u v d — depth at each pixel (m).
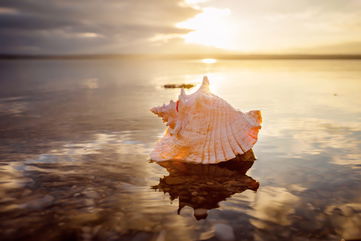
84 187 2.46
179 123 3.44
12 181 2.58
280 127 4.58
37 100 7.89
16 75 18.56
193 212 2.03
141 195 2.32
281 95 8.45
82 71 23.86
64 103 7.36
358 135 4.02
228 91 9.56
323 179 2.57
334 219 1.89
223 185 2.52
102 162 3.12
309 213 1.98
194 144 3.31
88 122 5.12
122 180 2.64
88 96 8.73
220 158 3.15
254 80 13.84
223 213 2.01
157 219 1.93
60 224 1.87
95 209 2.07
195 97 3.54
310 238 1.70
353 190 2.32
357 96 7.91
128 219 1.93
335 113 5.62
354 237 1.70
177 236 1.73
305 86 10.76
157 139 4.05
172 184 2.55
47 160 3.17
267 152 3.40
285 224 1.85
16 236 1.73
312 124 4.74
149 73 21.06
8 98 8.28
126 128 4.69
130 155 3.38
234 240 1.69
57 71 23.66
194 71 23.22
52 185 2.50
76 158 3.24
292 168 2.88
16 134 4.29
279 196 2.26
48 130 4.55
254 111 3.59
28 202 2.17
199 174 2.81
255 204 2.14
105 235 1.74
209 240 1.69
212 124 3.41
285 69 23.62
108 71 24.00
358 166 2.87
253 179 2.64
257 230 1.79
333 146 3.56
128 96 8.73
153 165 3.06
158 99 8.09
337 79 13.38
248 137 3.34
